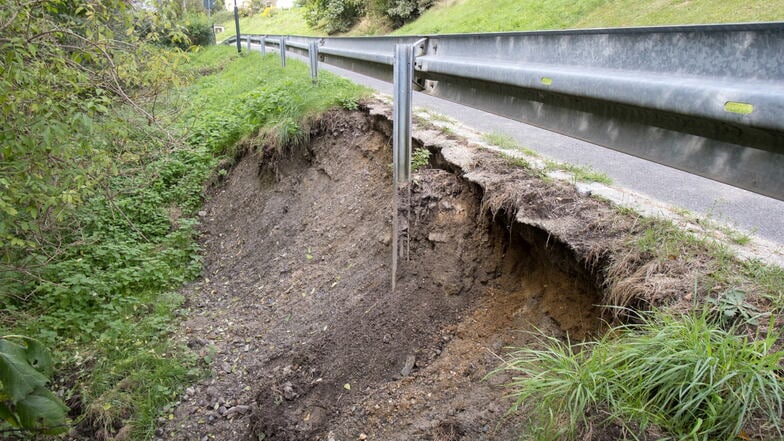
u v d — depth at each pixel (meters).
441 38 3.33
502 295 3.59
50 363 1.47
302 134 7.23
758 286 2.40
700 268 2.59
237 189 8.13
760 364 1.88
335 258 5.34
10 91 3.50
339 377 3.88
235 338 5.04
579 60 2.16
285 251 6.20
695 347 2.03
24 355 1.38
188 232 7.53
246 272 6.39
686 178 4.25
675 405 2.02
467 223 4.02
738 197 3.82
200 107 10.89
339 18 27.25
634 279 2.62
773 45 1.50
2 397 1.33
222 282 6.46
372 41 5.60
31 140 3.50
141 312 5.70
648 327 2.29
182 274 6.63
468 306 3.71
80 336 5.13
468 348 3.46
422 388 3.37
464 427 2.80
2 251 4.94
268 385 4.13
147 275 6.29
